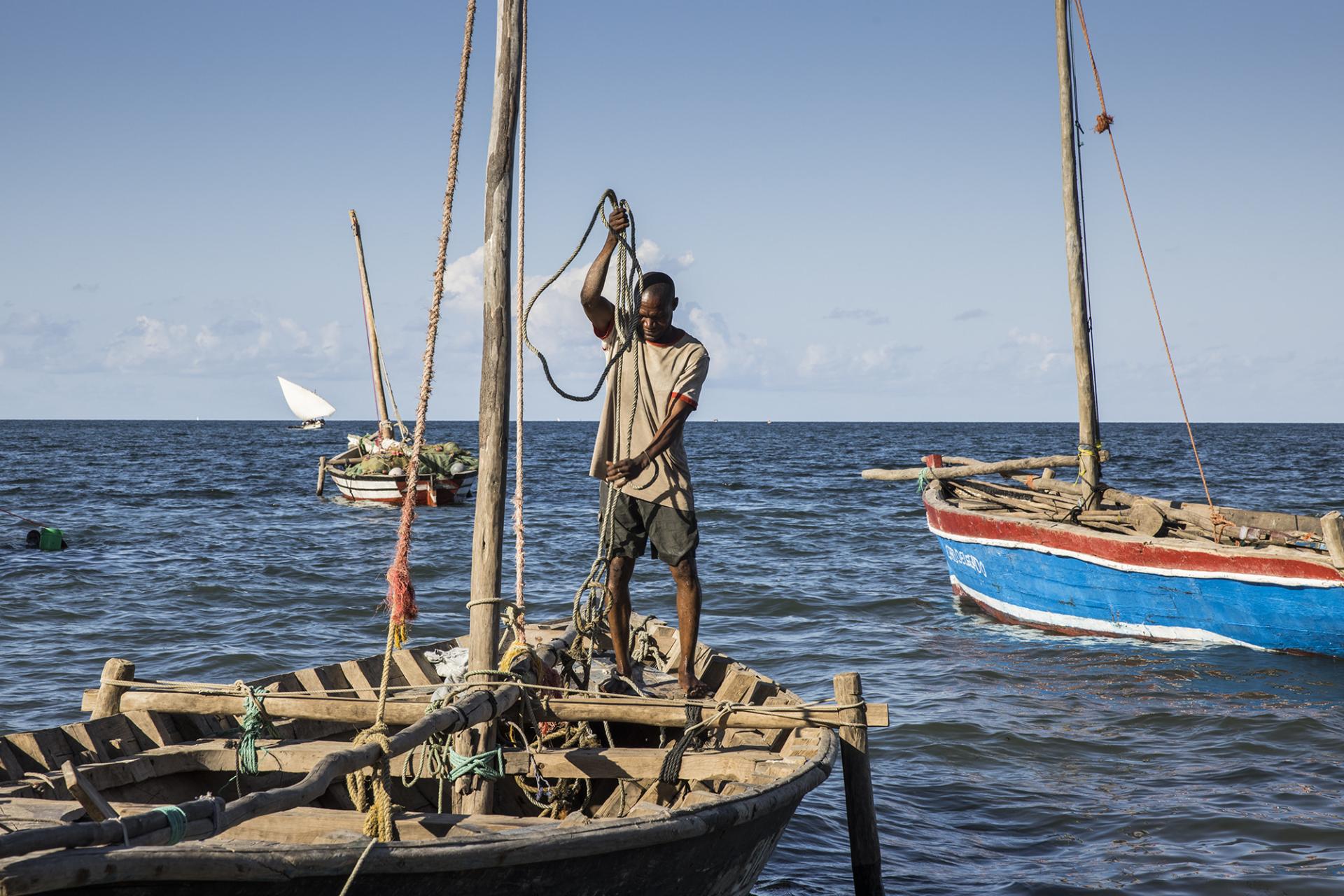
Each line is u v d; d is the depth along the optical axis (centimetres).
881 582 1689
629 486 591
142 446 8350
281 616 1388
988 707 959
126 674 526
